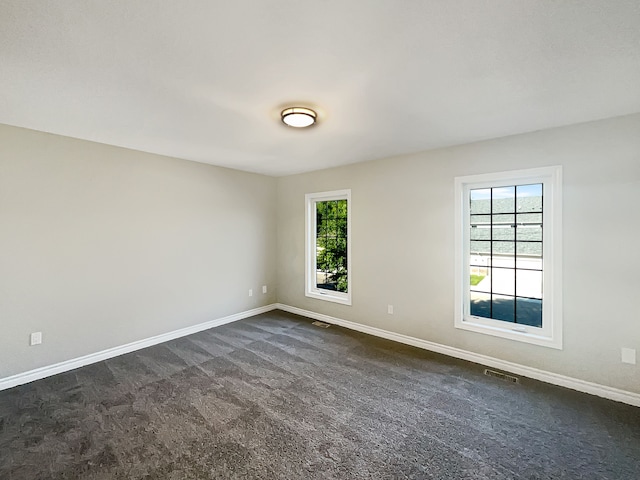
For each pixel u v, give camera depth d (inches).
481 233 127.4
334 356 131.8
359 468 69.8
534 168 110.7
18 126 107.0
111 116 97.1
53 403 96.1
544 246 112.3
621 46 60.3
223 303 176.6
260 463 71.3
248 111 92.9
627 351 95.9
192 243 161.2
